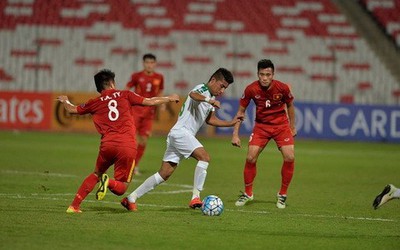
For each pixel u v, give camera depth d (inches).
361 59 4621.1
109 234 1155.9
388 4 5049.2
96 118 1393.9
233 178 2239.2
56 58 4552.2
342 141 3907.5
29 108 3996.1
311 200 1759.4
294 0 5078.7
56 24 4744.1
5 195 1662.2
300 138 3934.5
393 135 3912.4
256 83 1608.0
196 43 4697.3
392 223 1395.2
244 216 1425.9
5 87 4466.0
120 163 1381.6
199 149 1456.7
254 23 4891.7
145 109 2288.4
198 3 5019.7
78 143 3319.4
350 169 2603.3
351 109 3932.1
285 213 1507.1
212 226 1275.8
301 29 4852.4
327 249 1096.2
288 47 4717.0
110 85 1412.4
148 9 4940.9
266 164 2721.5
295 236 1202.6
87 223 1258.0
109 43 4650.6
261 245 1111.6
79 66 4505.4
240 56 4633.4
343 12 5049.2
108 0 4953.3
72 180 2037.4
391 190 1229.7
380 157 3095.5
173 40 4704.7
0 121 3991.1
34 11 4813.0
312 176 2354.8
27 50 4579.2
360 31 4874.5
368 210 1594.5
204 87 1456.7
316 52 4677.7
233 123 1494.8
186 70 4544.8
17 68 4505.4
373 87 4478.3
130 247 1059.9
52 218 1302.9
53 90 4471.0
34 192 1743.4
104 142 1370.6
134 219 1327.5
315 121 3944.4
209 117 1491.1
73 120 4010.8
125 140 1373.0
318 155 3125.0
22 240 1082.1
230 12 4965.6
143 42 4680.1
